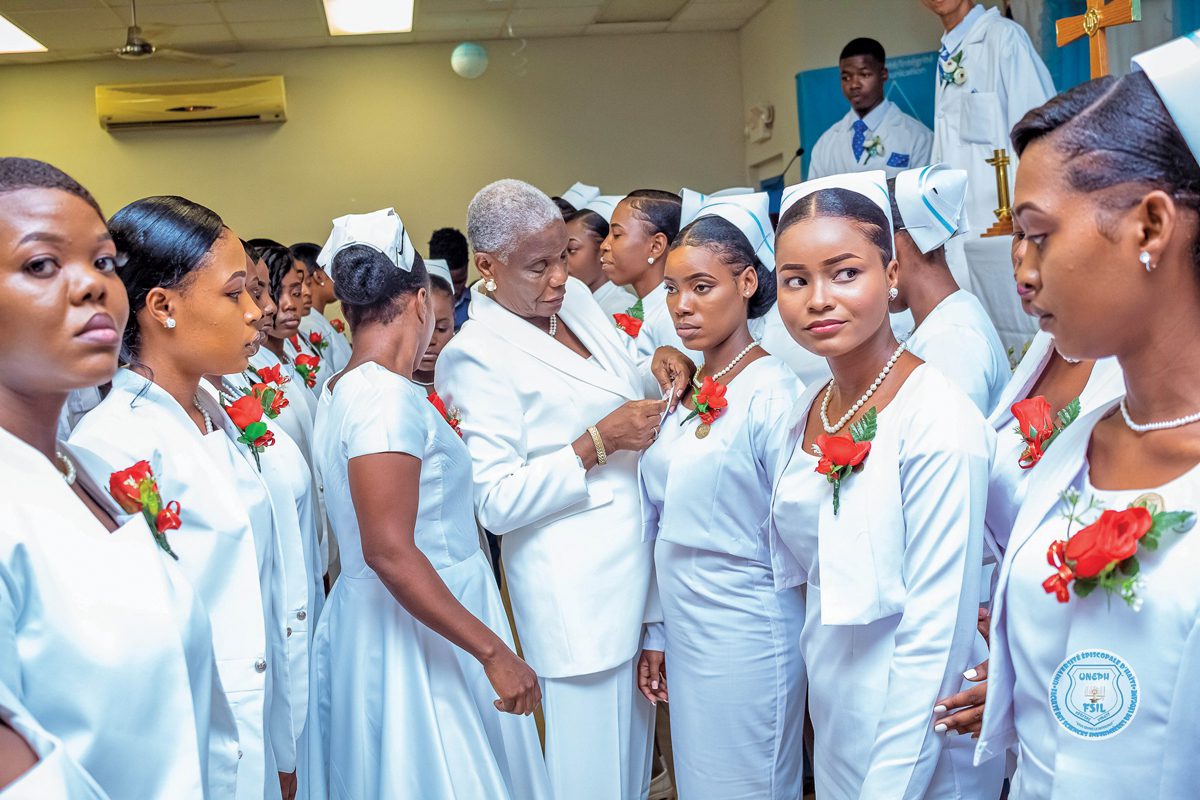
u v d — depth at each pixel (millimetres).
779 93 8109
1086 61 5512
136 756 1037
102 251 1058
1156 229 941
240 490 1658
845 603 1558
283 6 7555
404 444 1893
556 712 2404
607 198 4367
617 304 3787
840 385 1679
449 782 1986
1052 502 1106
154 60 8719
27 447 1021
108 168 8781
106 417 1539
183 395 1652
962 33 4797
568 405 2406
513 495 2316
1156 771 975
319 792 2059
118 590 1034
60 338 1010
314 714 2082
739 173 9164
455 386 2436
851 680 1616
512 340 2422
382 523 1878
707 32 9047
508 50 9008
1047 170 980
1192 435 983
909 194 2184
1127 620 985
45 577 989
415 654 2029
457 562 2082
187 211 1633
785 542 1797
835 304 1557
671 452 2211
